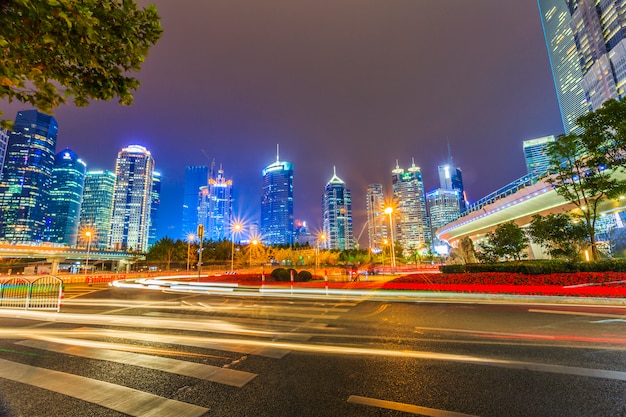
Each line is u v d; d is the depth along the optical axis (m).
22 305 15.36
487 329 8.73
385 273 44.22
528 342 7.27
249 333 8.76
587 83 133.12
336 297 17.70
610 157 17.50
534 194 33.16
